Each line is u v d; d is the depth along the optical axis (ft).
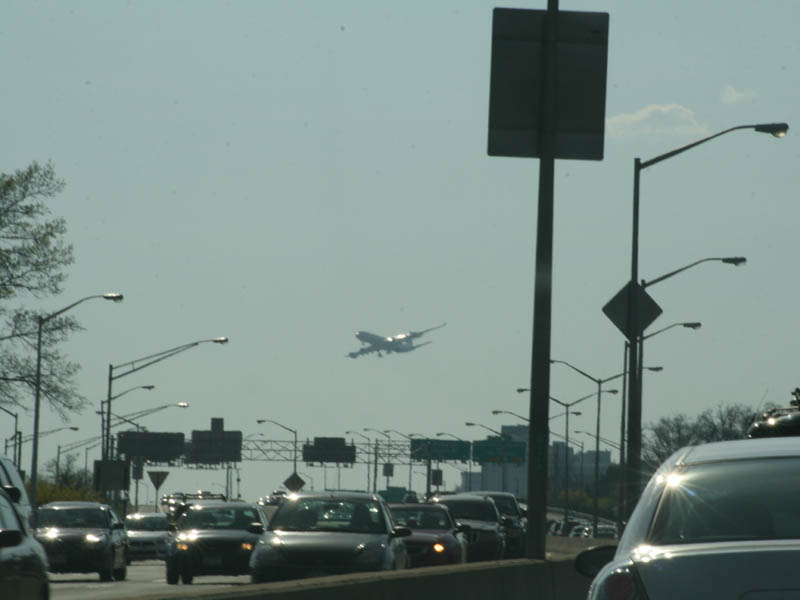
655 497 81.76
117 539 436.35
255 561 257.75
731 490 80.23
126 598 118.11
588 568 101.96
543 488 231.91
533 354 232.12
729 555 72.84
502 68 225.15
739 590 71.56
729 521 77.92
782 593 70.95
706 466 83.20
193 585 378.32
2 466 245.65
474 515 442.50
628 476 388.37
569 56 224.94
